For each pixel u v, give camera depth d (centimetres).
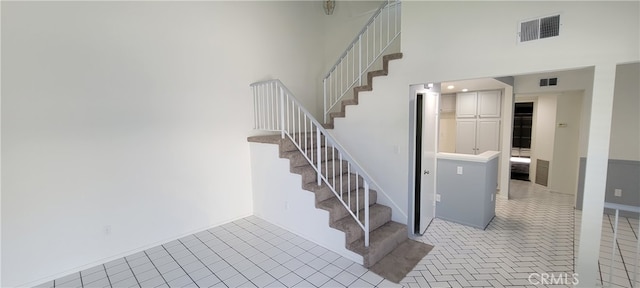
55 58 259
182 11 342
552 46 237
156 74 323
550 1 236
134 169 312
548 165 579
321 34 532
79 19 270
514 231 359
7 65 238
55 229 267
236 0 395
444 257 294
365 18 486
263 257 299
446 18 293
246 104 412
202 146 367
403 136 338
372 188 372
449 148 644
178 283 256
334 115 412
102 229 294
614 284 245
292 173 347
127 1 299
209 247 325
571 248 311
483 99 562
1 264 244
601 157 223
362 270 271
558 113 533
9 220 246
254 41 420
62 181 269
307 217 334
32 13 246
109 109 292
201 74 362
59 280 265
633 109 385
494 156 393
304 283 252
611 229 359
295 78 485
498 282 249
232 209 401
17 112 244
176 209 347
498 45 263
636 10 203
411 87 329
